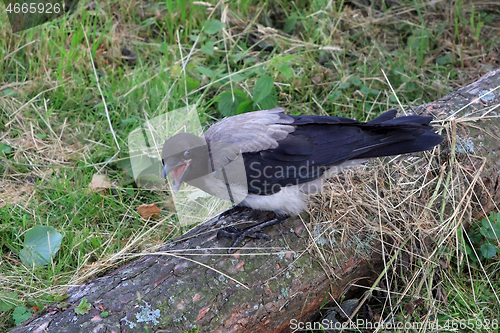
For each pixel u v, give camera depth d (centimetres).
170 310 164
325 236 176
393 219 179
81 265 181
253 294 168
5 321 173
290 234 176
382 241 177
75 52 219
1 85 213
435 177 183
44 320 163
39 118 208
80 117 211
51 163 200
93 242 186
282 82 221
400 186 182
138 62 223
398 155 185
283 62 216
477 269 183
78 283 178
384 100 217
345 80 221
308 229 176
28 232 183
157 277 168
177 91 216
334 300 176
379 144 178
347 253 175
